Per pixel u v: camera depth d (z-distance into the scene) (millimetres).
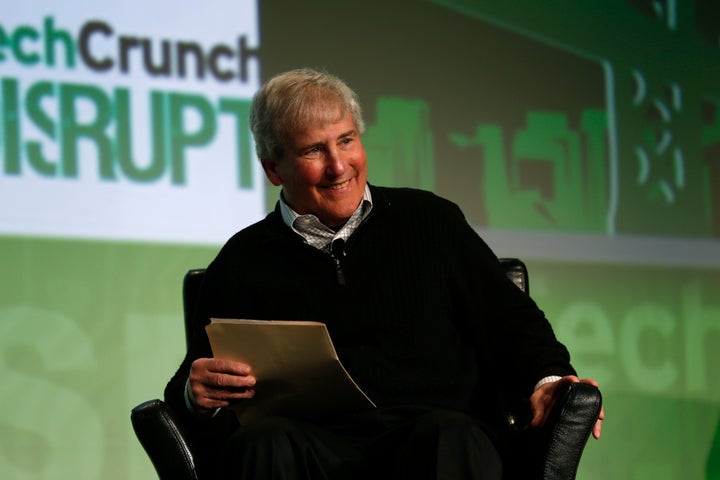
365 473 4457
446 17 8406
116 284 7570
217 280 5023
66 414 7418
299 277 4898
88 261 7527
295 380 4414
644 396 8539
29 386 7359
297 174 4836
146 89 7684
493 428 4871
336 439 4531
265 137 4914
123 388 7547
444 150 8297
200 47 7820
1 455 7270
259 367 4406
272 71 7988
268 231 5000
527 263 8406
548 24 8617
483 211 8352
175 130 7727
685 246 8758
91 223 7535
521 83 8516
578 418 4379
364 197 4973
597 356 8484
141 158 7652
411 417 4672
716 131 8859
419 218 4984
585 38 8680
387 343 4785
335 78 4953
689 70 8852
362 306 4820
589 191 8586
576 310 8469
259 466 4203
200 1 7836
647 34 8789
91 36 7578
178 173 7727
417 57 8312
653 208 8719
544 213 8469
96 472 7453
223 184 7820
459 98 8375
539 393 4551
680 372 8633
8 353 7328
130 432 7535
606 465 8422
